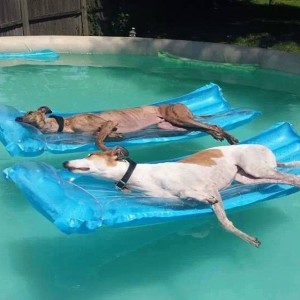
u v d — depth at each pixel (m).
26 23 4.04
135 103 2.79
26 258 1.46
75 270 1.42
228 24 4.54
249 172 1.49
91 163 1.38
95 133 1.86
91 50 3.81
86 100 2.81
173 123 1.96
